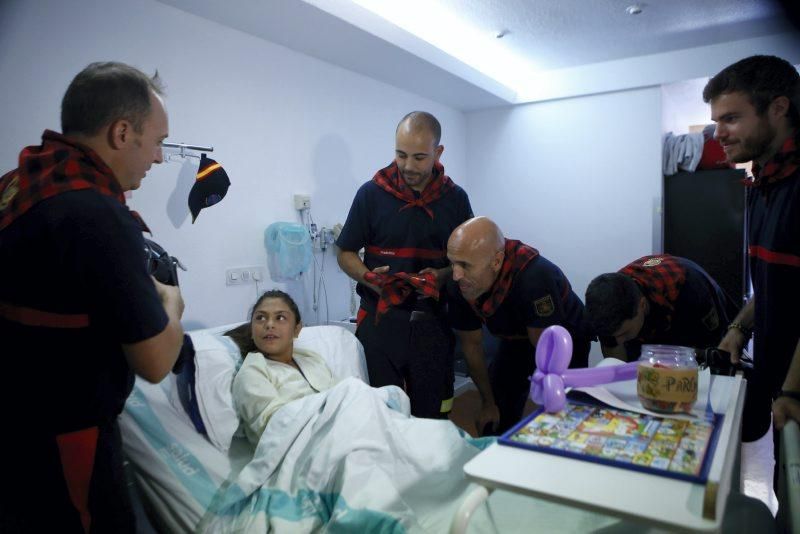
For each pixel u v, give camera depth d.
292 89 2.93
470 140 4.76
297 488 1.40
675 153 4.05
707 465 0.77
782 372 1.38
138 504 1.49
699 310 1.74
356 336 2.29
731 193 3.89
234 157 2.62
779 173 1.33
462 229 1.73
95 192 0.97
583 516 1.24
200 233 2.47
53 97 1.96
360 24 2.67
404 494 1.37
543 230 4.48
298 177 2.97
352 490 1.29
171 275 1.32
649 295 1.70
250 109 2.70
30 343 0.97
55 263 0.95
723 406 1.05
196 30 2.45
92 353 1.02
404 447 1.46
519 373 2.09
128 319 0.97
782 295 1.35
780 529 1.05
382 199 2.09
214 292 2.54
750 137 1.33
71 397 1.00
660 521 0.65
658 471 0.76
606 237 4.21
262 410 1.72
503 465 0.80
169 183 2.35
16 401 0.99
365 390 1.58
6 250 0.96
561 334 1.06
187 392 1.75
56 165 0.98
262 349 2.00
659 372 0.99
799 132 1.29
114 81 1.03
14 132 1.86
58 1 1.96
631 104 4.05
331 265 3.19
